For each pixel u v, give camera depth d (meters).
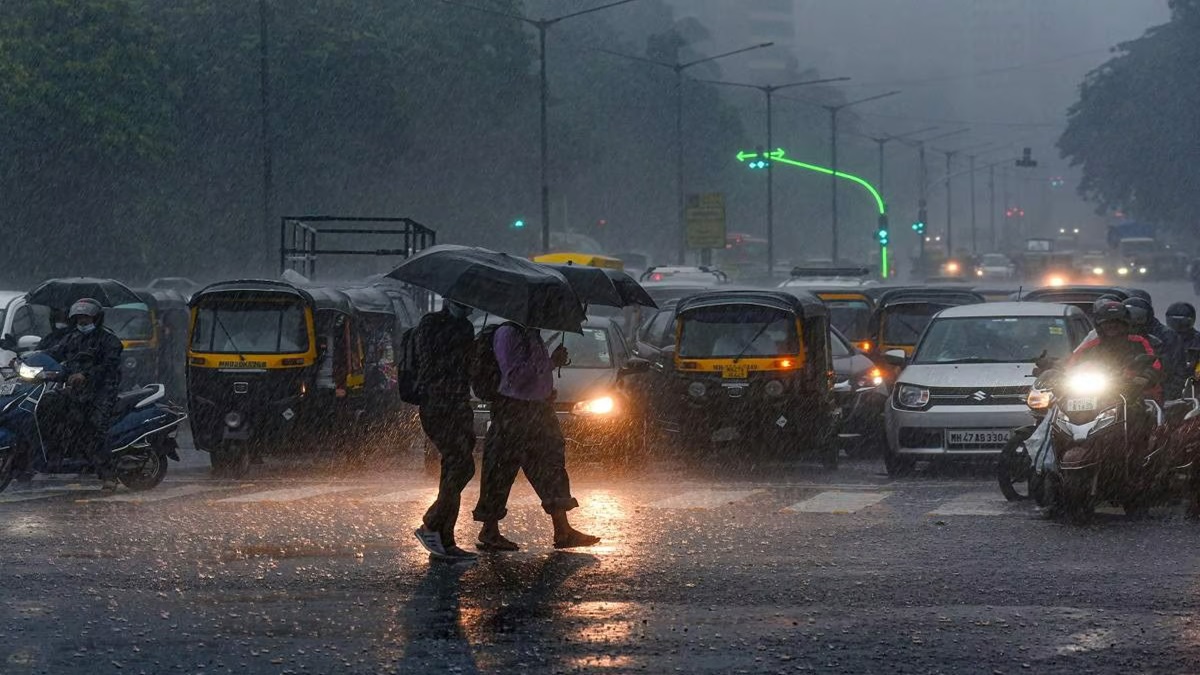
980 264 162.12
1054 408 19.38
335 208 101.88
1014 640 11.98
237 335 27.45
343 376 28.05
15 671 11.05
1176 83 151.88
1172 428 19.42
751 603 13.47
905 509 20.55
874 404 31.02
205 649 11.73
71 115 77.12
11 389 23.27
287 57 96.81
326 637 12.12
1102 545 16.94
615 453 27.22
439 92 115.94
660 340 35.34
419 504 21.25
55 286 34.69
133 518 19.59
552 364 17.14
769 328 29.28
